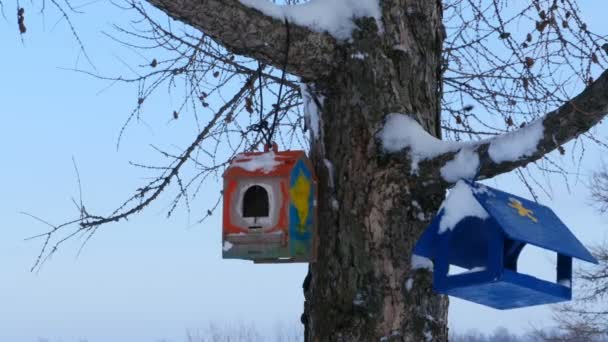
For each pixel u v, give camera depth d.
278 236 3.65
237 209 3.73
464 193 3.24
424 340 3.55
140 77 4.97
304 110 4.00
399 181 3.62
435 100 3.95
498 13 4.54
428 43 3.94
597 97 3.07
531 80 4.65
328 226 3.71
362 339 3.53
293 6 3.67
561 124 3.15
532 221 3.29
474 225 3.27
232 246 3.71
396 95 3.76
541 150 3.21
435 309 3.60
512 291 3.24
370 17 3.81
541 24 4.45
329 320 3.61
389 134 3.65
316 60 3.73
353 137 3.72
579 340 17.53
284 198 3.67
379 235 3.60
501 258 3.11
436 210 3.69
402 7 3.89
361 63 3.76
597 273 17.17
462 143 3.45
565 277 3.41
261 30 3.50
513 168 3.30
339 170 3.73
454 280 3.21
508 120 5.05
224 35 3.49
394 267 3.58
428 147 3.53
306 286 3.83
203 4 3.32
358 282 3.58
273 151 3.81
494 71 4.98
